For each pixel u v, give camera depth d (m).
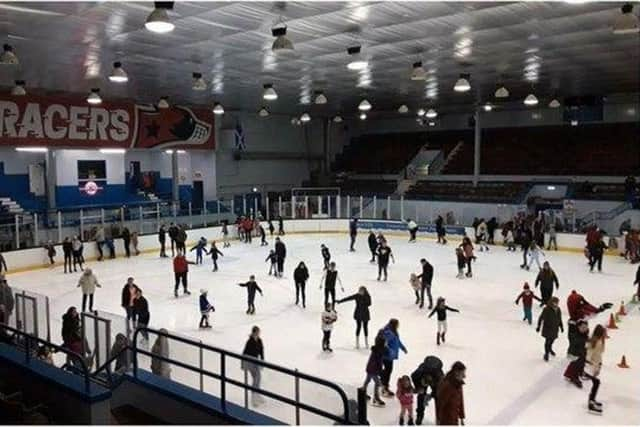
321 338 12.91
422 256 24.12
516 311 15.09
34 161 26.88
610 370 10.79
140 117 27.38
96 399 6.97
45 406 7.52
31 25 11.84
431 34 13.34
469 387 9.98
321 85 22.47
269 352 11.94
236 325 14.02
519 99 29.91
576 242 24.95
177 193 31.12
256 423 6.49
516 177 35.22
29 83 20.34
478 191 33.34
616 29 9.48
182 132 29.52
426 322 14.05
